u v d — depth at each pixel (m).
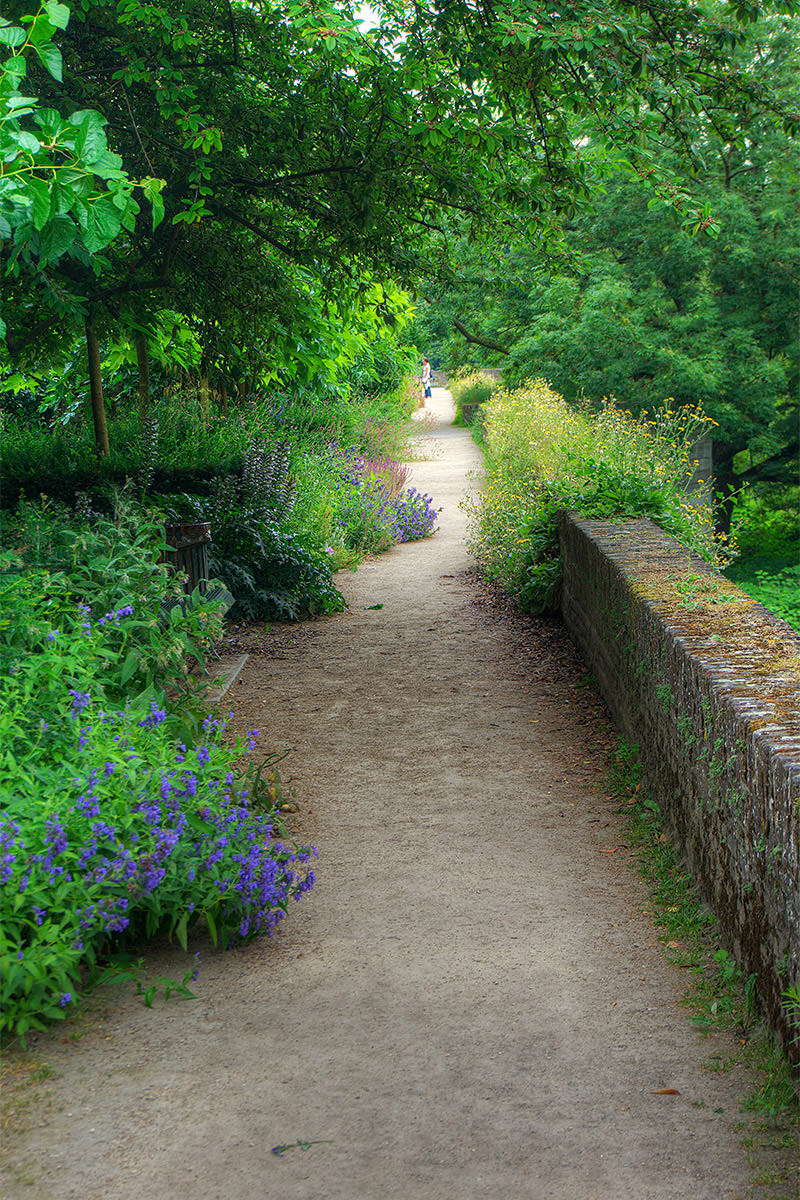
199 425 12.68
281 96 8.62
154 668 5.04
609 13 6.84
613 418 11.99
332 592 10.58
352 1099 2.60
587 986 3.28
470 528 13.82
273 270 10.12
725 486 21.27
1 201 3.65
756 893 3.04
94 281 8.25
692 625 4.50
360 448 20.94
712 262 18.72
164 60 7.11
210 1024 3.00
